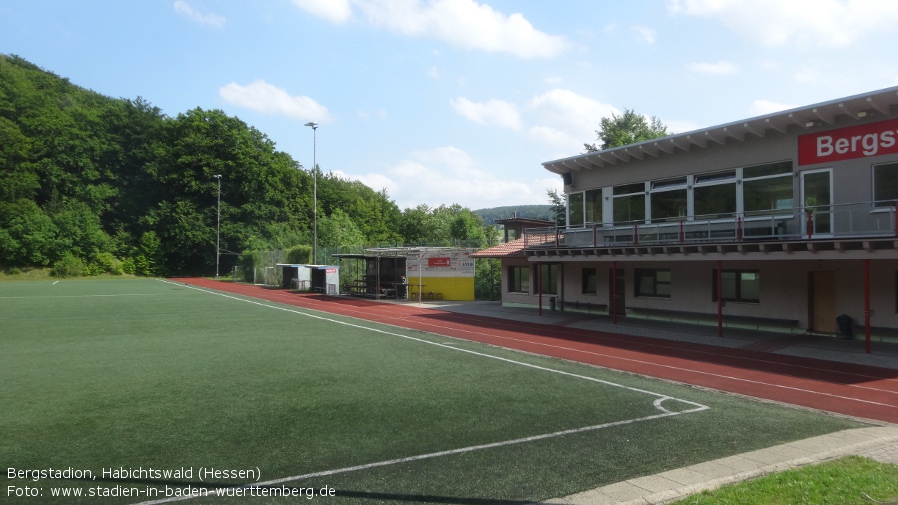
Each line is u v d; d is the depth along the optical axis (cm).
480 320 2516
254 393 1047
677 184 2250
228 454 700
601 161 2522
